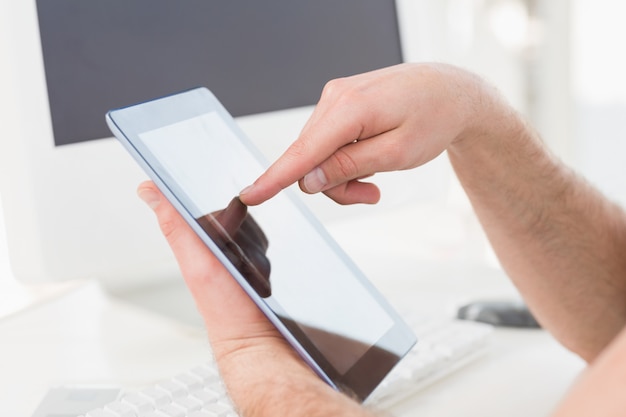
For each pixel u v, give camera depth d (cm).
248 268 50
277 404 46
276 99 82
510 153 68
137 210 72
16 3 66
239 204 54
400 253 107
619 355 29
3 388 66
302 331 50
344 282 58
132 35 73
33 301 86
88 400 62
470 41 154
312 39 85
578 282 73
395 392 64
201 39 77
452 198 126
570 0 161
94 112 71
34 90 67
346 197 55
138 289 93
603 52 164
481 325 76
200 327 80
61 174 68
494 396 65
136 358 73
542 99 165
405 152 54
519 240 72
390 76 55
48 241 68
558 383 67
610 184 165
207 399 59
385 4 92
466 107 60
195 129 57
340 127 50
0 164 67
